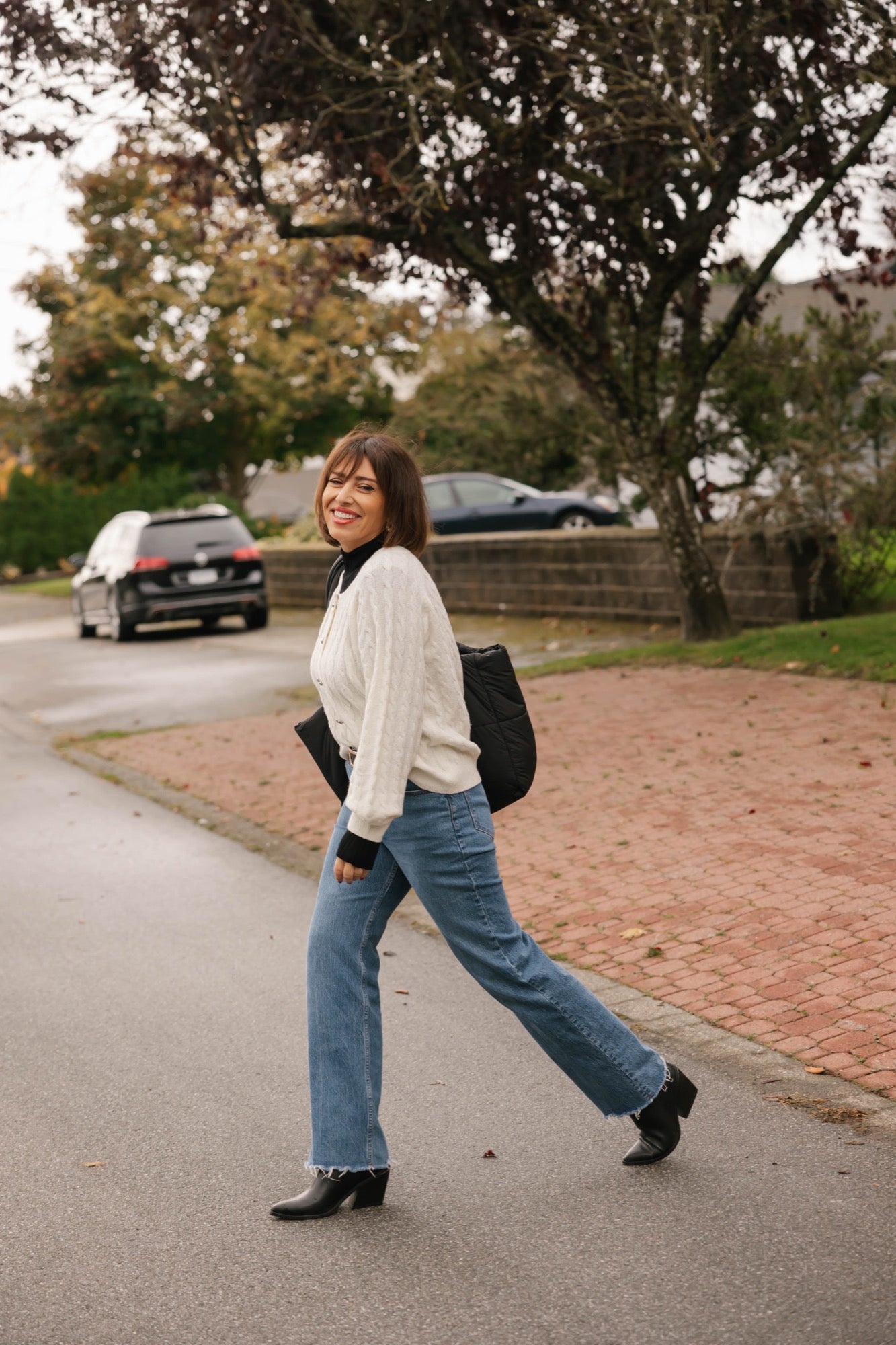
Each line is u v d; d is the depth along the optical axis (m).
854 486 13.16
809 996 4.78
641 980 5.15
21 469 43.75
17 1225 3.60
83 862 7.86
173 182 12.41
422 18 10.24
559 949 5.62
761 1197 3.47
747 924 5.57
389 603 3.36
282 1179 3.80
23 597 34.41
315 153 11.48
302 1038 4.90
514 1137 3.97
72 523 41.03
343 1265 3.29
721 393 15.73
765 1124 3.91
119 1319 3.11
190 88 10.93
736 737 8.95
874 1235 3.24
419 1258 3.30
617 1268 3.18
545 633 16.11
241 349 38.09
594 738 9.55
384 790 3.35
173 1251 3.42
